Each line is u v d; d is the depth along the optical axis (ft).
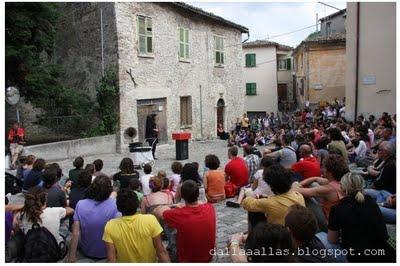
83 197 18.97
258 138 61.57
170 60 63.67
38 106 51.29
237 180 25.55
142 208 17.66
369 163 30.68
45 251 14.26
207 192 24.81
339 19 109.81
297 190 15.28
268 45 122.93
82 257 16.57
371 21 51.31
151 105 60.03
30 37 44.62
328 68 94.99
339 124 42.27
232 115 83.05
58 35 59.77
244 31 86.28
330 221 12.93
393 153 23.73
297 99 121.19
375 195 20.40
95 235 16.15
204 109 73.41
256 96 125.70
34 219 14.85
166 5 61.98
